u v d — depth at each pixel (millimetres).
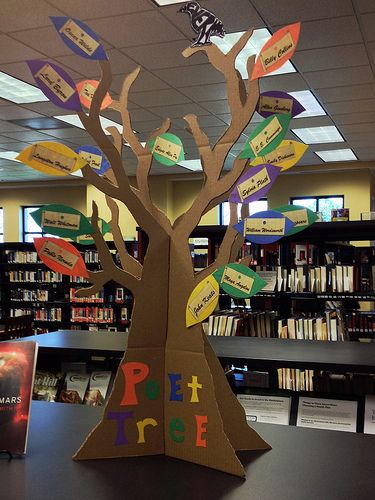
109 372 2504
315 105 6730
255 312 3805
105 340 2641
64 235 1046
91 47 1030
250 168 1039
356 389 2775
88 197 12508
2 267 9453
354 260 5031
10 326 6117
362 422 2008
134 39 4512
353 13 4059
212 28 1083
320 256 4406
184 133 7633
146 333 1080
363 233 3715
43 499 891
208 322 3547
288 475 982
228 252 1067
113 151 1062
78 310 8805
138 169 1190
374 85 5883
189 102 6520
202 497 896
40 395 2535
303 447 1128
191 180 12031
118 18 4105
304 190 11305
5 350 1115
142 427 1083
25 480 963
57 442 1153
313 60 5074
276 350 2379
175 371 1075
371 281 4109
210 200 1066
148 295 1078
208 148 1091
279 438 1188
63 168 1019
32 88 5992
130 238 8562
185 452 1057
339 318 3654
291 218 1007
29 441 1159
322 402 2078
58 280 9031
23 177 12156
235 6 3896
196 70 5328
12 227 13562
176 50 4777
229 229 1073
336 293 3846
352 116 7215
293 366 2137
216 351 2352
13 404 1094
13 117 7199
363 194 10930
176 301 1080
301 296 3922
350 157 10148
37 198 13359
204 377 1029
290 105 1050
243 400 2219
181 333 1069
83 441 1153
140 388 1080
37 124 7602
